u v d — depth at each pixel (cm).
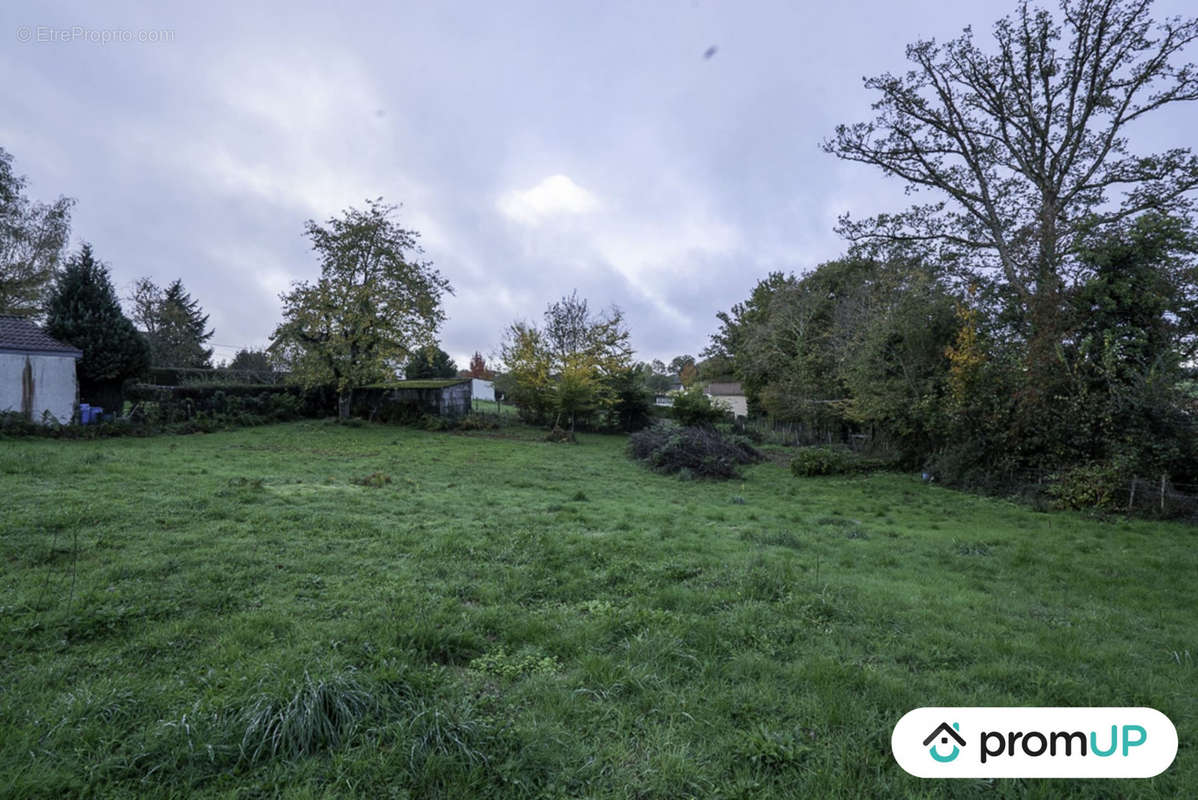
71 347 1603
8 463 902
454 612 436
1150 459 1156
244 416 2102
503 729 278
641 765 265
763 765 268
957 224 1891
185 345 3928
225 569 502
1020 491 1351
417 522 748
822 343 2769
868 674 359
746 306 4425
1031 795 256
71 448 1216
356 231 2395
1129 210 1628
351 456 1499
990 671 375
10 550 509
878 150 1933
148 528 613
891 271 2023
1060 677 370
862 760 272
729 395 4675
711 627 421
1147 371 1227
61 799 222
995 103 1783
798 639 421
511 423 2991
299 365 2362
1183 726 319
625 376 3047
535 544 649
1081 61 1658
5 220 2292
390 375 2539
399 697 298
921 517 1090
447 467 1402
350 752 255
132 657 338
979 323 1588
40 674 309
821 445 2558
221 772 241
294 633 380
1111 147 1705
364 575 518
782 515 1016
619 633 414
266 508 754
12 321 1598
